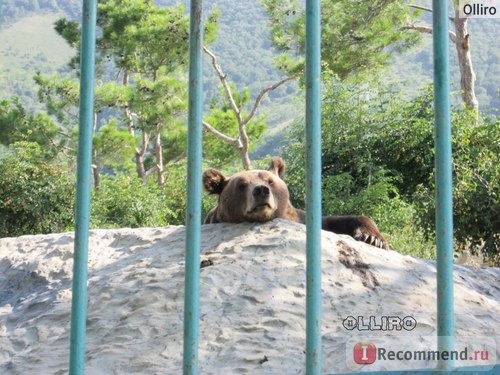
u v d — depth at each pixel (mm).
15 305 5801
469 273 6223
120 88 25375
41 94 27625
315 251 2750
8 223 17781
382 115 16891
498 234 13625
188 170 2762
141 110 25484
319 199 2756
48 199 17844
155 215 21047
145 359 4359
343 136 16938
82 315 2764
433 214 14789
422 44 24438
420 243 15242
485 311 5246
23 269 6348
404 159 16609
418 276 5453
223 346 4406
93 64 2793
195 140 2762
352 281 5172
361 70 23594
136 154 30125
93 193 20875
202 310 4770
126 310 4957
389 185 15594
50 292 5805
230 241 5703
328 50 23047
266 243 5543
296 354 4273
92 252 6270
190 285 2744
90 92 2785
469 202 13625
